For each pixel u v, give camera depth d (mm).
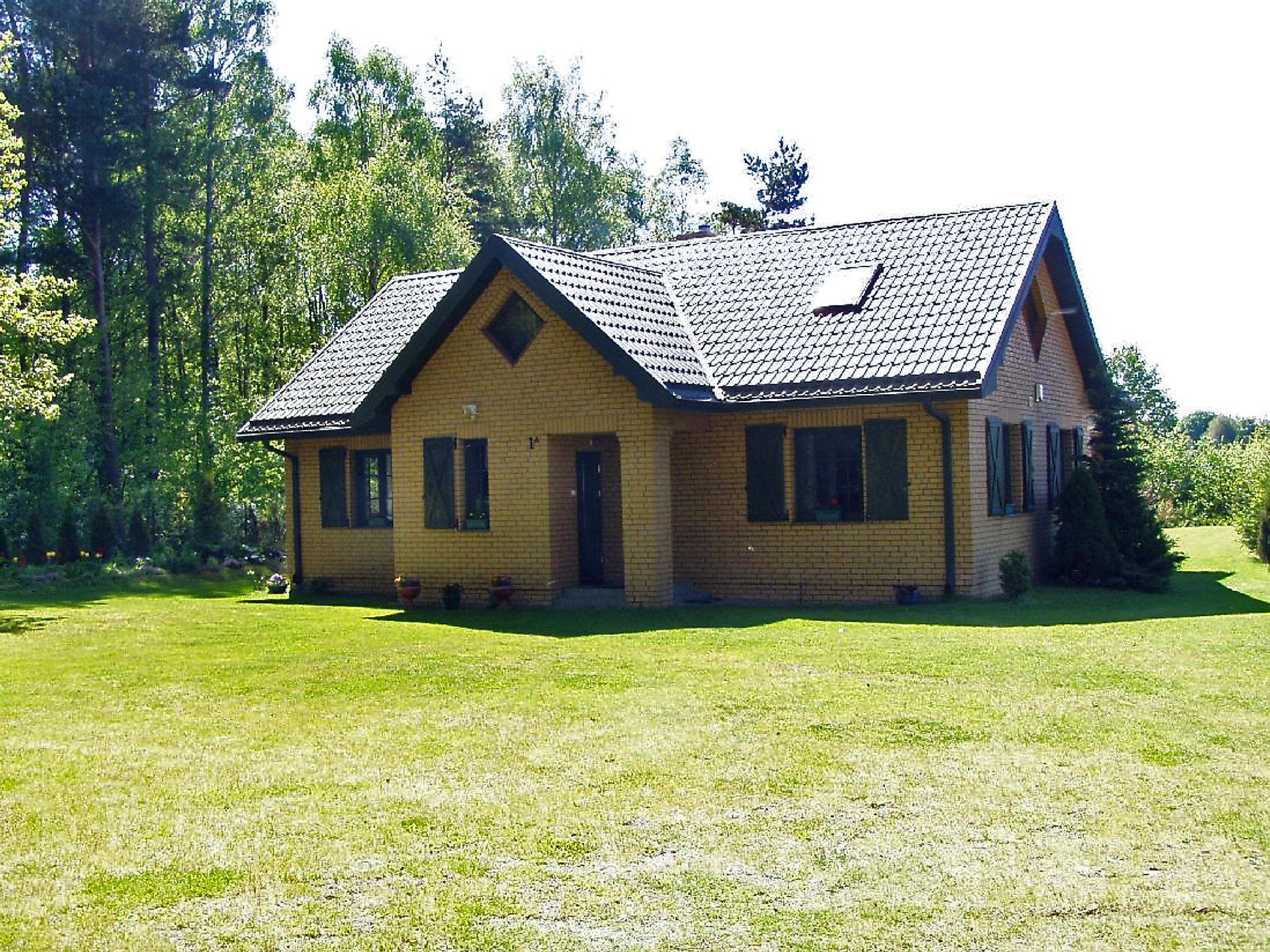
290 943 6305
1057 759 9203
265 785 9023
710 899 6738
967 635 15023
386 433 23812
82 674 13984
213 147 42625
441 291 27109
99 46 39250
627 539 19828
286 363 47281
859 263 22203
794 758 9367
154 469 40688
